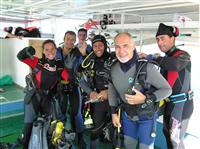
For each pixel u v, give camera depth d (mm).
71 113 2650
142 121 1569
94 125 2227
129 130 1646
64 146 2176
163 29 1819
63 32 5219
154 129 1570
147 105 1486
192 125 2469
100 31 3623
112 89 1727
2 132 2992
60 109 2611
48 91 2387
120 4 2326
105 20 3713
